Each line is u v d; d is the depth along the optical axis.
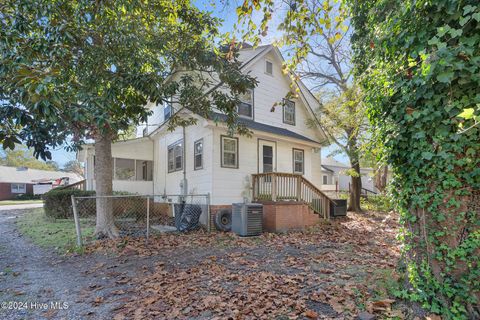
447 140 2.42
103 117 4.21
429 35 2.50
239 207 8.02
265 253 5.86
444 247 2.52
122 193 11.18
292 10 3.47
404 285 3.11
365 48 4.32
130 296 3.66
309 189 10.16
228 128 8.70
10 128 3.34
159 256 5.62
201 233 8.22
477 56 2.18
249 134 8.70
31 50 4.34
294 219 9.02
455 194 2.47
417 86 2.56
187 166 10.86
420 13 2.53
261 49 11.80
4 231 8.25
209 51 7.29
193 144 10.49
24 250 6.12
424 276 2.67
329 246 6.52
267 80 12.17
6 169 31.22
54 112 3.11
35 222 9.50
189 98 7.88
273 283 3.96
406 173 2.83
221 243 6.86
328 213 10.62
